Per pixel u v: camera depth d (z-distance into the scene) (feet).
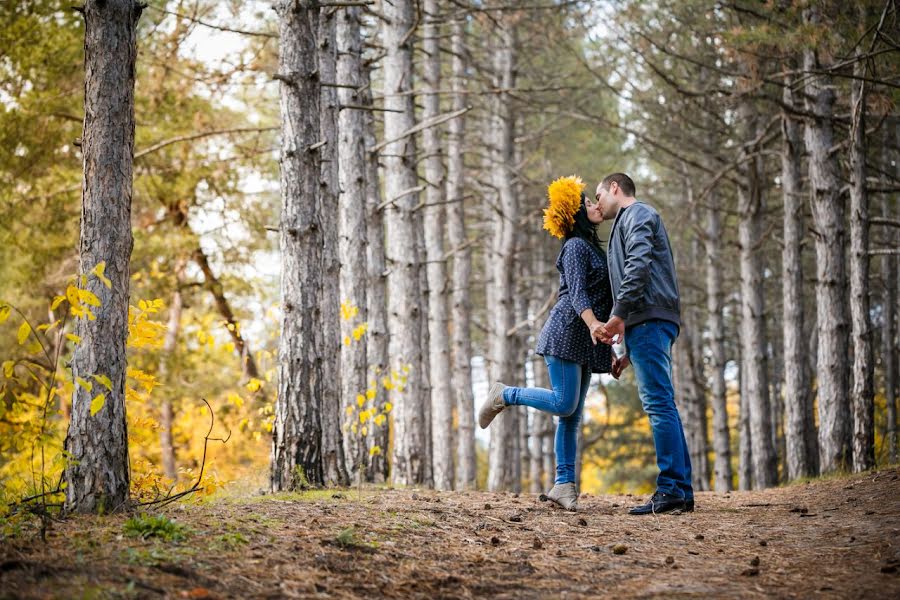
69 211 45.29
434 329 48.39
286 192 20.83
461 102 52.95
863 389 31.71
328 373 25.46
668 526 15.29
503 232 53.98
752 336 49.90
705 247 61.62
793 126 43.78
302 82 20.94
